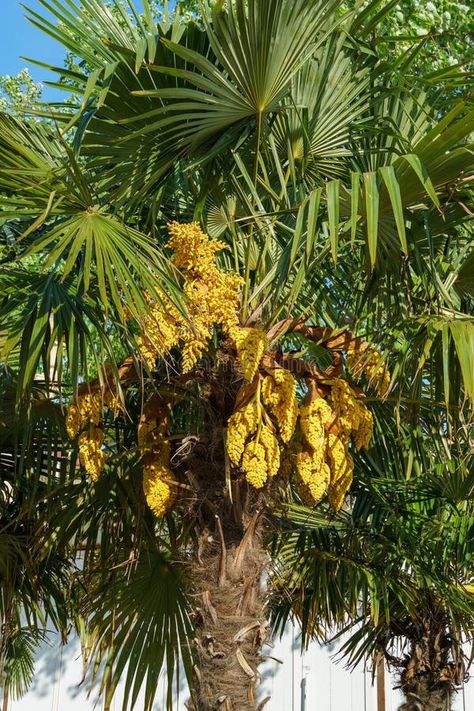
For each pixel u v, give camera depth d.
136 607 5.54
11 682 8.25
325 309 5.78
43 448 5.60
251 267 5.09
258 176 5.17
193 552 4.82
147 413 4.68
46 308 3.90
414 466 5.86
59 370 3.93
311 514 6.02
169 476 4.62
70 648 9.18
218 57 4.06
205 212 5.32
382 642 6.61
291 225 5.34
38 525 5.41
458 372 4.36
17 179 4.01
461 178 4.07
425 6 9.33
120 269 3.72
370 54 4.78
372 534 5.77
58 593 6.12
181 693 9.12
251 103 4.32
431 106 5.02
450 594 5.54
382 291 4.71
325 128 4.89
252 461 4.14
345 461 4.31
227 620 4.59
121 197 4.66
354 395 4.44
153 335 4.08
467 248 4.85
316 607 5.81
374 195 3.71
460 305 5.01
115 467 5.33
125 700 5.40
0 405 4.79
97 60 4.63
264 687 9.22
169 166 4.67
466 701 8.95
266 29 3.94
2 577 5.73
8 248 5.24
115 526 5.49
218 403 4.57
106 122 4.53
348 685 9.27
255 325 4.52
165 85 4.40
